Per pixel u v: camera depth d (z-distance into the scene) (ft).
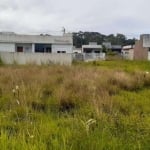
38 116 21.71
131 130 15.55
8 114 21.81
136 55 236.22
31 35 181.06
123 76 44.65
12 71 52.80
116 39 443.73
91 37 427.74
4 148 12.73
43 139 14.60
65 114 22.88
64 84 36.37
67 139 13.93
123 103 26.71
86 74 46.62
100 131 14.66
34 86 32.50
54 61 111.75
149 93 36.58
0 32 186.19
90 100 26.55
